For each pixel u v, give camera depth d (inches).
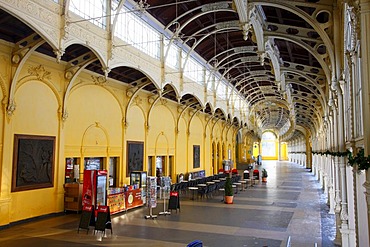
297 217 562.6
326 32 348.5
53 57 524.1
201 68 877.8
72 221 494.3
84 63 538.0
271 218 550.0
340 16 320.2
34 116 496.1
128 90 714.8
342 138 366.3
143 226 477.4
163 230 453.7
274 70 588.1
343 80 338.0
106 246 372.5
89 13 459.8
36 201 497.7
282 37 422.0
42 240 391.9
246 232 449.4
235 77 1058.1
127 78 695.7
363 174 280.7
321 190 963.3
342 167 392.2
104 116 650.2
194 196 821.2
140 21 586.9
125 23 541.6
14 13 336.2
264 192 915.4
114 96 679.7
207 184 834.2
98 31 468.8
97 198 520.4
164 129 900.0
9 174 453.4
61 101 545.0
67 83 554.9
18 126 469.4
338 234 410.0
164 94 816.3
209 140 1262.3
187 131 1051.9
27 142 482.6
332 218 557.3
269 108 1737.2
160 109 881.5
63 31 396.5
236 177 1055.6
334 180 590.2
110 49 486.6
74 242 386.9
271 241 404.5
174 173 949.2
